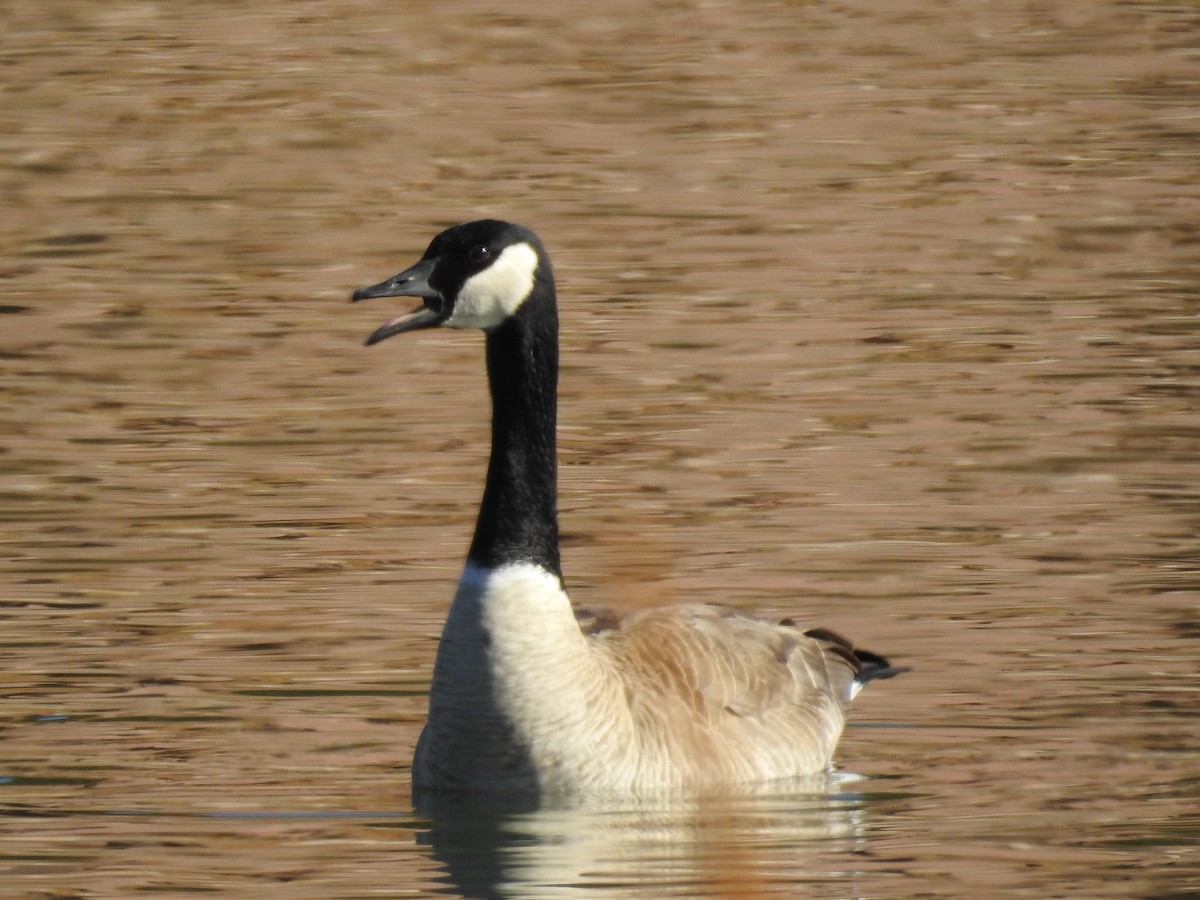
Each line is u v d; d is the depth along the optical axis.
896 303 22.23
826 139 29.16
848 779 10.89
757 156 28.36
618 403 19.03
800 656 11.57
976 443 17.80
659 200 26.38
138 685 12.34
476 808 10.35
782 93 31.48
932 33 35.28
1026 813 10.23
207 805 10.41
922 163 28.02
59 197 26.84
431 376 20.20
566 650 10.38
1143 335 21.05
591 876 9.29
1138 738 11.44
